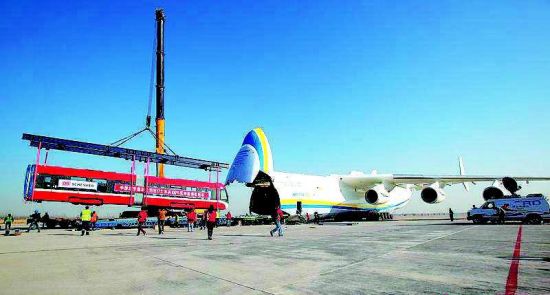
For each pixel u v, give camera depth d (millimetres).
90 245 12547
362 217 35906
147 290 5117
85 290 5160
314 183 29562
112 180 24609
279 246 11117
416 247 9734
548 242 10211
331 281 5484
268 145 24922
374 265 6879
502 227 18375
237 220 33312
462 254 8070
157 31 42562
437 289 4789
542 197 20625
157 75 41500
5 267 7453
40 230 25500
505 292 4555
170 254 9453
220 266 7211
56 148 23578
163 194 27406
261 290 5012
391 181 30719
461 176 26250
